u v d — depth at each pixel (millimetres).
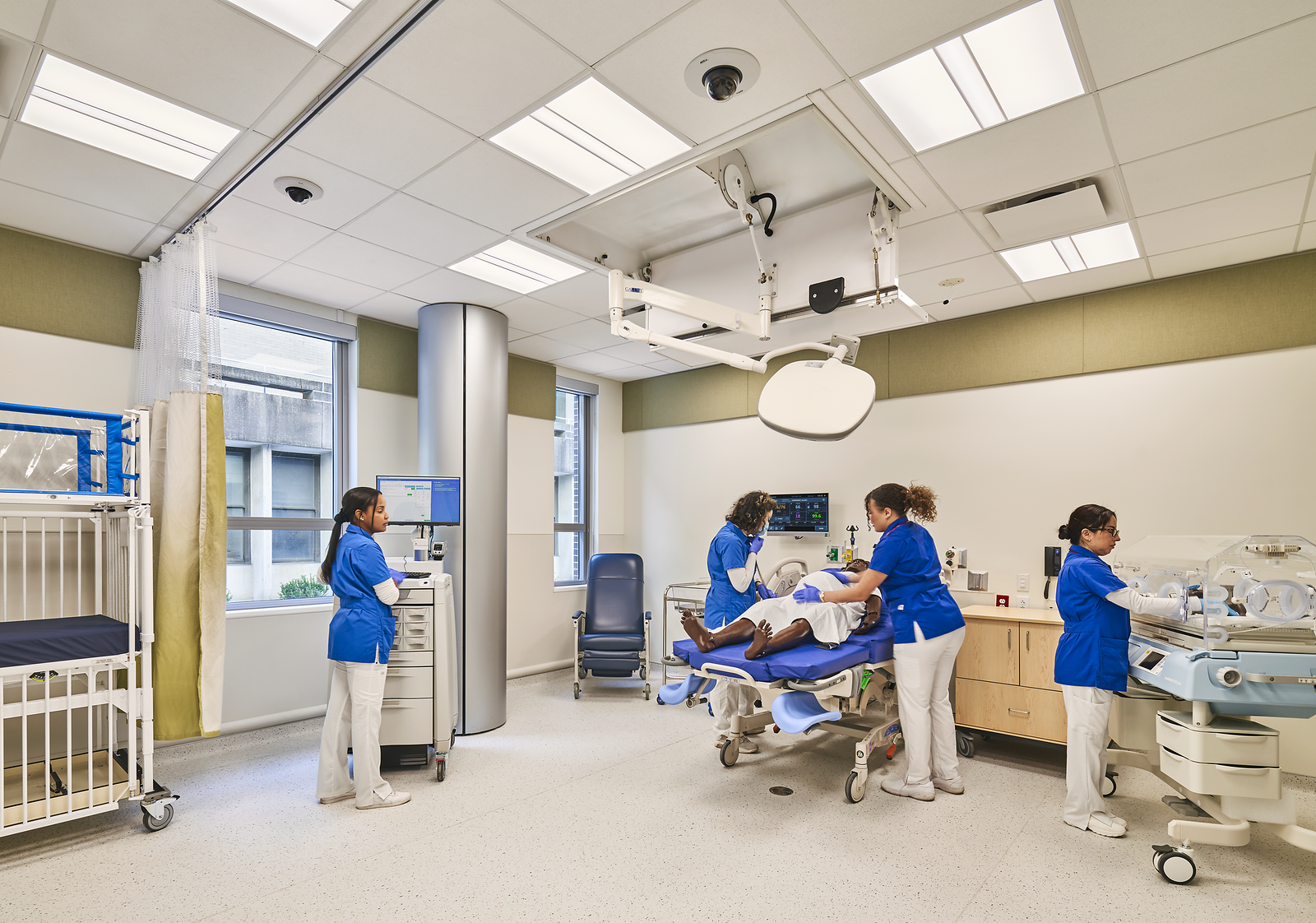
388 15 2109
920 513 3855
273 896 2488
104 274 3830
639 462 7062
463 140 2783
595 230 3660
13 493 2836
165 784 3559
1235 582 2756
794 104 2557
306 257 3959
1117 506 4305
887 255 2945
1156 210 3320
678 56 2295
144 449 3152
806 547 5699
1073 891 2545
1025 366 4672
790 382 2924
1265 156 2838
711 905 2441
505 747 4234
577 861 2752
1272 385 3869
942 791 3516
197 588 3322
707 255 3502
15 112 2561
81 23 2129
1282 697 2514
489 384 4844
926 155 2846
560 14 2096
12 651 2715
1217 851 2850
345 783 3404
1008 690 4023
